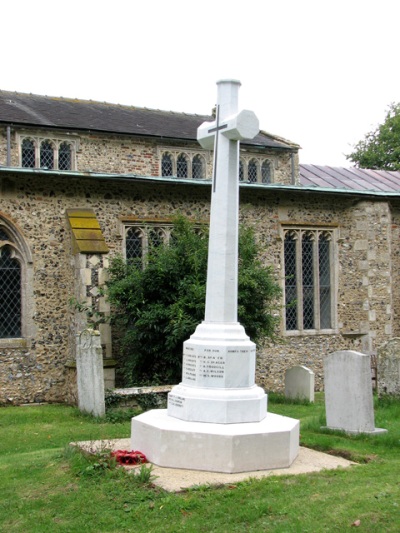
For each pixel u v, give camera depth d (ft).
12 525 21.49
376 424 35.12
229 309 26.76
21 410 46.62
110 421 40.42
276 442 25.17
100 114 68.90
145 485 23.26
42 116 63.31
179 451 24.79
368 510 20.98
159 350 48.93
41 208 52.13
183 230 51.93
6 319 51.11
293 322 62.90
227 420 25.46
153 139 65.72
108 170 63.77
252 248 52.26
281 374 61.11
